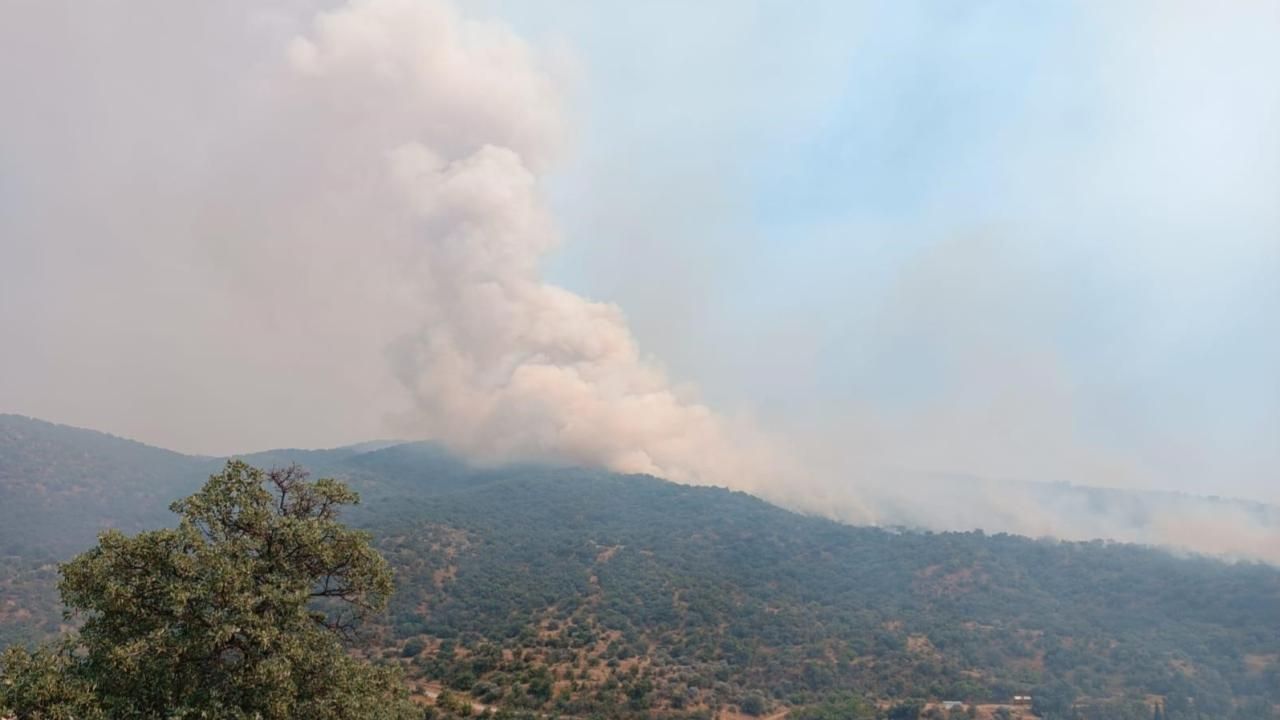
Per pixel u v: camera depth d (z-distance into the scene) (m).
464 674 91.75
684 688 95.12
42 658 22.81
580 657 102.88
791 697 100.69
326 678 26.06
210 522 26.39
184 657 23.48
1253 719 101.44
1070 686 111.69
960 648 125.69
